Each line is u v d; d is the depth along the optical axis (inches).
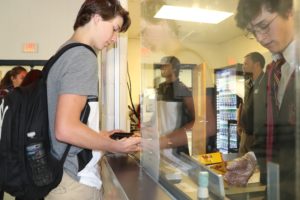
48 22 110.0
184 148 39.0
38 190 34.8
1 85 100.3
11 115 34.3
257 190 22.8
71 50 35.3
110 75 65.4
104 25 38.9
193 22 45.4
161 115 40.9
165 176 34.2
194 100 43.1
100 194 43.4
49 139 35.5
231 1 36.4
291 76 17.4
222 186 25.1
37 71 48.9
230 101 36.7
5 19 107.7
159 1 46.1
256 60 27.2
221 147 37.0
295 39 16.7
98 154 39.5
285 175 17.9
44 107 35.0
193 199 26.6
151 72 48.5
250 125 27.6
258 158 23.9
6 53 107.4
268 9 22.5
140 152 45.7
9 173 33.9
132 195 30.1
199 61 45.8
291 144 17.1
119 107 65.9
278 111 20.0
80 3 111.7
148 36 49.4
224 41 39.7
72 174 36.9
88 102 36.8
